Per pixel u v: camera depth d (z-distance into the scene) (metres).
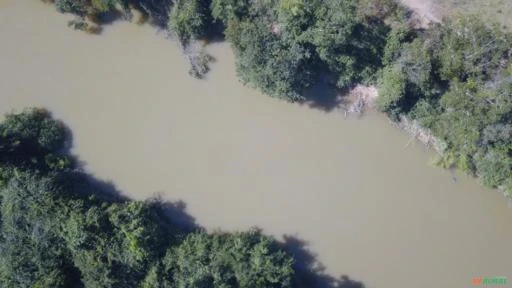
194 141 49.59
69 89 51.44
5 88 51.72
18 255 44.19
